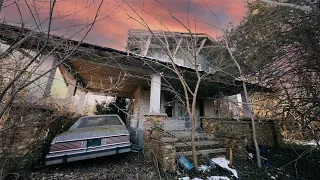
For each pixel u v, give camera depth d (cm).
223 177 360
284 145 682
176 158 427
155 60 495
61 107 470
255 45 464
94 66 568
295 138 744
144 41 823
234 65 550
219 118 623
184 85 432
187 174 368
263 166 431
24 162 335
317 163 451
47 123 400
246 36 479
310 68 378
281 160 493
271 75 453
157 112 552
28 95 302
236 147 505
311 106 419
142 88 834
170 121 846
